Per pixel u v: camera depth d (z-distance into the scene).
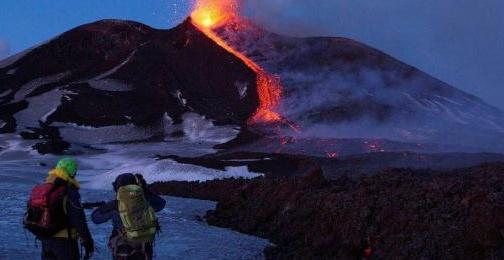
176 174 31.27
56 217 6.63
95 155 58.19
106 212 7.04
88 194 20.62
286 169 33.97
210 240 12.45
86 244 6.71
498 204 9.27
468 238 9.35
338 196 12.99
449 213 10.16
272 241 13.46
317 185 15.25
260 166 34.12
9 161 52.59
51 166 47.75
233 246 12.07
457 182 11.48
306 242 12.58
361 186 13.88
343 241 11.59
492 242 9.04
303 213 13.70
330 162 36.09
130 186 6.93
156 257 10.66
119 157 54.19
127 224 6.80
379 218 11.31
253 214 15.45
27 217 6.68
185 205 18.70
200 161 34.28
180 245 11.77
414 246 10.01
